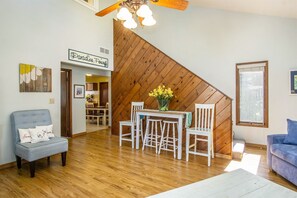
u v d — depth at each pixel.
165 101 4.28
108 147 4.62
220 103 3.91
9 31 3.40
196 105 3.87
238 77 4.90
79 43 4.85
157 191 2.53
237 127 4.90
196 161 3.66
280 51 4.35
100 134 6.20
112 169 3.26
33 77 3.77
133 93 5.43
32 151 2.93
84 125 6.21
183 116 3.92
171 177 2.96
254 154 4.09
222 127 3.89
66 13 4.50
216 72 5.21
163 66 4.79
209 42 5.32
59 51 4.30
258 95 4.67
